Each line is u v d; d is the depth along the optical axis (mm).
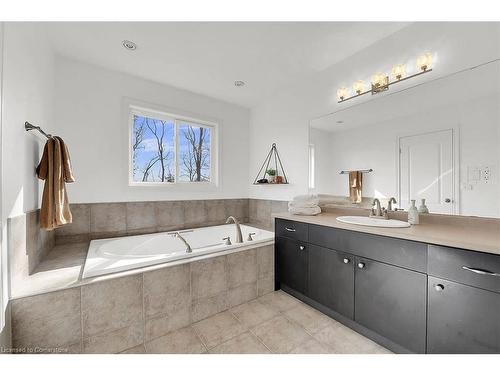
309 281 1921
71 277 1401
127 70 2350
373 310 1469
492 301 1008
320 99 2432
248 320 1750
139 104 2492
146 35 1813
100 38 1847
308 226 1928
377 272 1444
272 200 3057
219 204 3143
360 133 2094
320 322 1719
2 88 1095
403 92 1792
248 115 3443
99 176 2264
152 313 1544
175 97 2758
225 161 3215
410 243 1289
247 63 2242
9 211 1172
